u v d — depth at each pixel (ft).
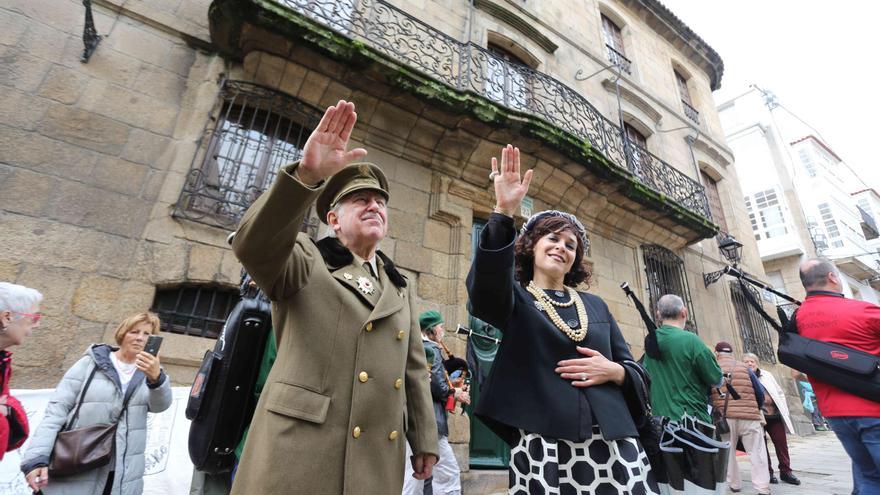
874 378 7.60
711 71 43.24
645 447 5.33
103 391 7.18
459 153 18.67
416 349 5.69
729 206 35.68
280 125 15.71
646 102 32.12
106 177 12.10
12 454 8.07
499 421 4.74
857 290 70.33
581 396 4.52
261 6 13.62
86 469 6.44
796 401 31.04
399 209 16.94
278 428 3.72
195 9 15.60
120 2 14.23
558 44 28.45
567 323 5.14
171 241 12.21
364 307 4.64
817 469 17.51
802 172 73.26
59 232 10.98
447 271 17.20
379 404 4.22
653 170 27.50
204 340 11.63
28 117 11.55
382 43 18.65
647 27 38.93
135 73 13.67
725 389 14.30
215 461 5.36
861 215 84.02
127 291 11.27
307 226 14.17
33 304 6.52
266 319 5.84
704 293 28.43
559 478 4.29
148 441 9.39
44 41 12.51
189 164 13.25
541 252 5.75
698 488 7.23
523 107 20.38
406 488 9.37
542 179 20.75
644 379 5.15
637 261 24.68
